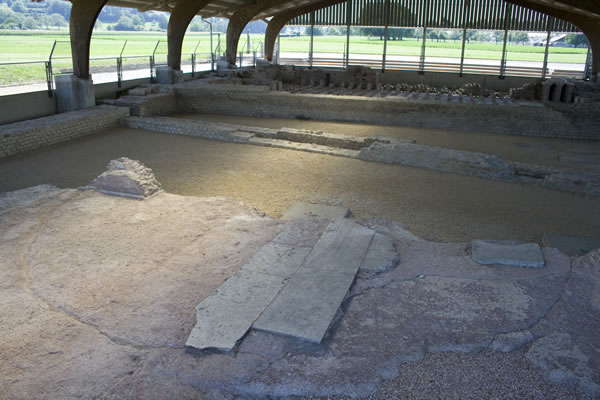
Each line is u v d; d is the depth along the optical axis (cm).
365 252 459
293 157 1099
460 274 424
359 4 2539
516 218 760
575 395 292
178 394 299
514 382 302
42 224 552
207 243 512
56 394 299
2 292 412
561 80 1828
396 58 3381
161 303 395
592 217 772
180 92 1702
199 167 1007
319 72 2253
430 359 323
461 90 2055
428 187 906
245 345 336
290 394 298
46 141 1158
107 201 626
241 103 1672
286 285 404
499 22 2322
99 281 433
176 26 1800
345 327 355
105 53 2428
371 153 1082
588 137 1435
